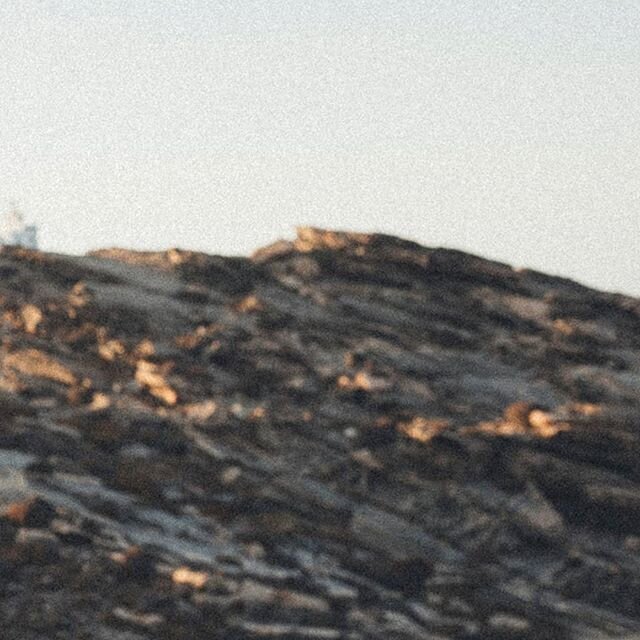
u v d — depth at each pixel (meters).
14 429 142.38
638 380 163.00
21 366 154.50
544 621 132.75
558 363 164.62
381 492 145.00
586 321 170.38
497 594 135.25
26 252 172.12
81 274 169.38
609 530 144.00
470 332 167.25
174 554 127.62
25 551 123.38
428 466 146.62
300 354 158.62
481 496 144.75
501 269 173.88
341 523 140.25
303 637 120.94
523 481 145.75
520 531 142.50
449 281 172.75
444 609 130.50
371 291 170.62
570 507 144.75
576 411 152.75
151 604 120.75
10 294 165.50
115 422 147.25
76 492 134.12
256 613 122.31
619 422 149.12
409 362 159.75
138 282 169.12
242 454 146.38
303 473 145.38
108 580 122.50
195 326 162.50
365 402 153.88
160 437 145.50
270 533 134.75
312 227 177.12
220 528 134.38
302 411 152.12
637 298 174.12
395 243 174.75
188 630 118.94
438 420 152.12
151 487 137.50
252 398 153.75
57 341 160.00
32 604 119.00
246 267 172.88
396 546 138.75
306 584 127.50
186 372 154.62
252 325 162.25
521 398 158.38
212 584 123.31
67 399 150.88
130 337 159.88
